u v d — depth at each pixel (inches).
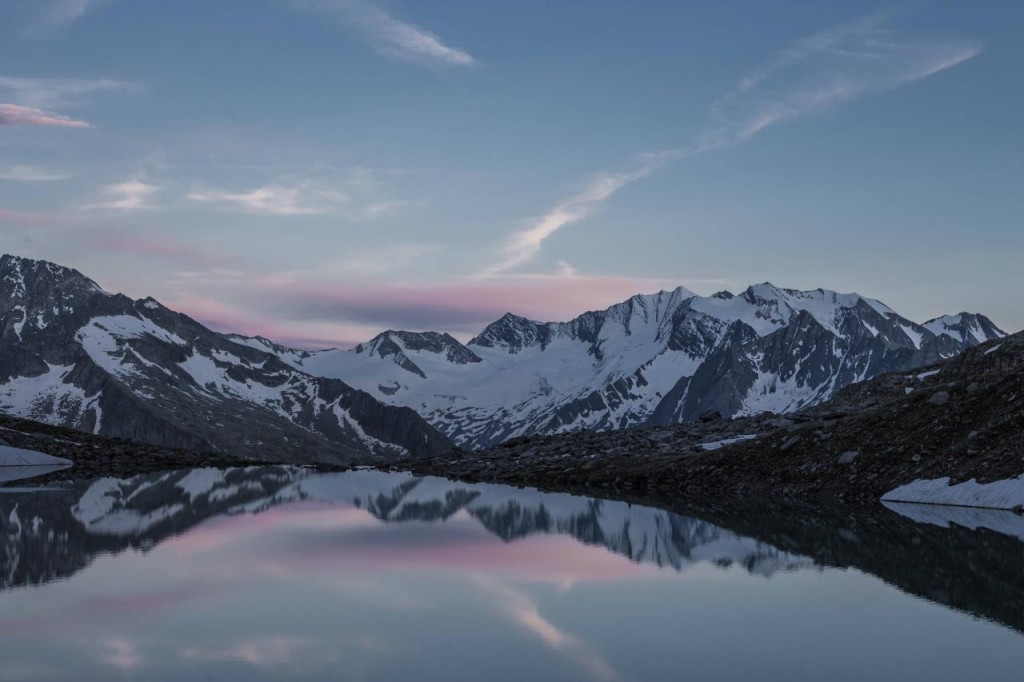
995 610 1321.4
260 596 1427.2
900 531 2124.8
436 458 5738.2
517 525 2330.2
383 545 1969.7
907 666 1048.2
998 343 4101.9
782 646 1135.0
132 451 5792.3
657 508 2741.1
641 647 1135.0
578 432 5329.7
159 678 1008.2
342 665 1055.0
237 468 5383.9
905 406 3260.3
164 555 1820.9
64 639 1167.0
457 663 1066.7
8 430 5787.4
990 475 2667.3
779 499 2947.8
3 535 2086.6
